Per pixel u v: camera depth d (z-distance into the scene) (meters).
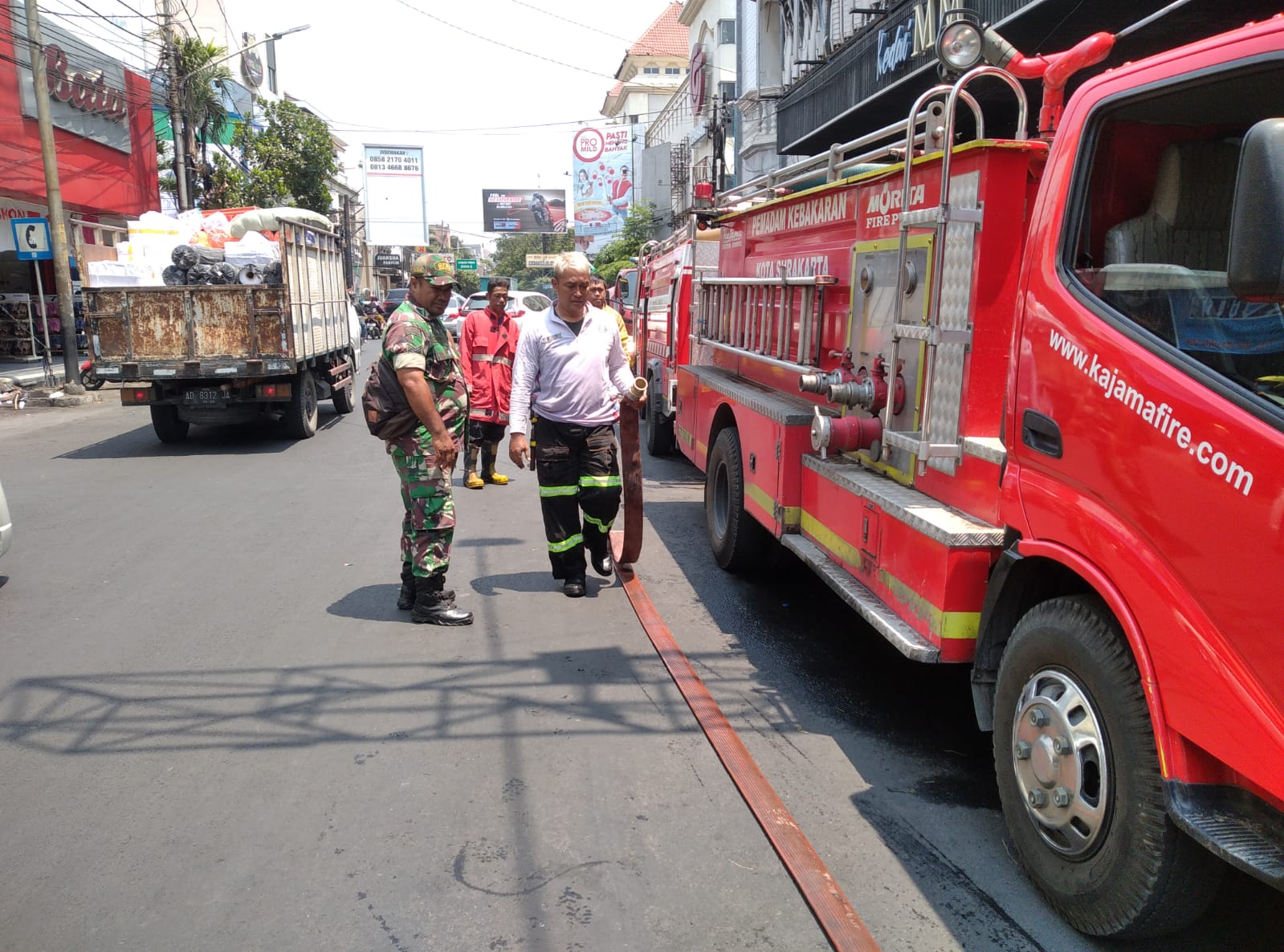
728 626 5.62
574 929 2.92
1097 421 2.79
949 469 3.69
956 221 3.46
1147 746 2.54
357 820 3.52
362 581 6.39
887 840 3.41
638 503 6.29
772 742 4.18
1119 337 2.74
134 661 5.01
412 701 4.55
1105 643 2.72
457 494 9.29
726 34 35.03
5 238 21.34
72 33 21.83
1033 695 3.00
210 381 11.54
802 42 17.14
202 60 24.06
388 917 2.97
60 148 21.30
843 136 14.89
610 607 5.94
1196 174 2.66
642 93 67.88
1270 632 2.20
